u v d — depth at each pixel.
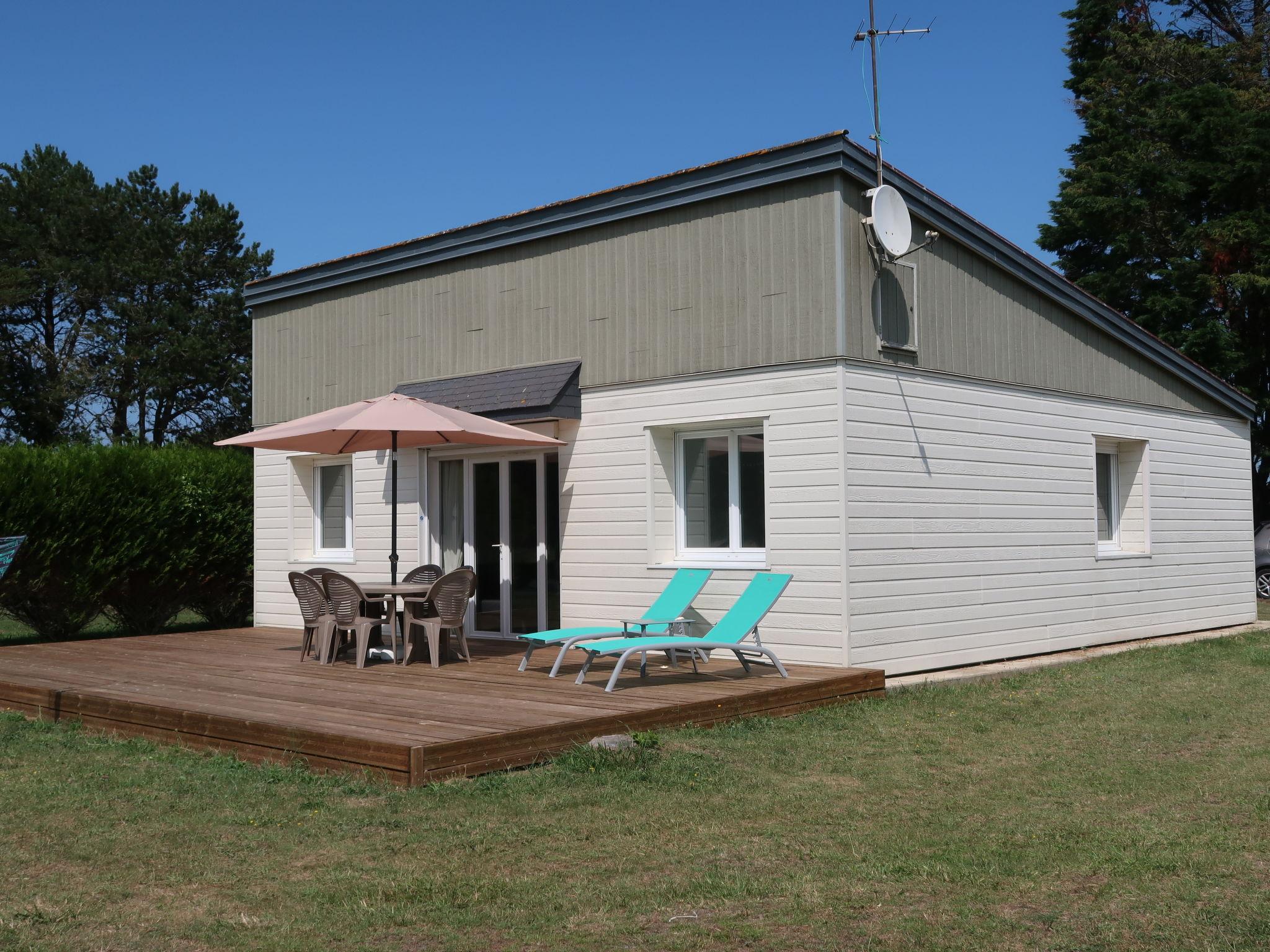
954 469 11.38
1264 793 6.40
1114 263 27.59
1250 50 29.27
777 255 10.60
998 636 11.80
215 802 6.22
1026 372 12.49
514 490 12.85
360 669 10.41
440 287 13.57
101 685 9.38
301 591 11.23
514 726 7.17
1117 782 6.69
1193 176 26.11
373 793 6.37
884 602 10.44
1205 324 25.38
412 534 13.70
